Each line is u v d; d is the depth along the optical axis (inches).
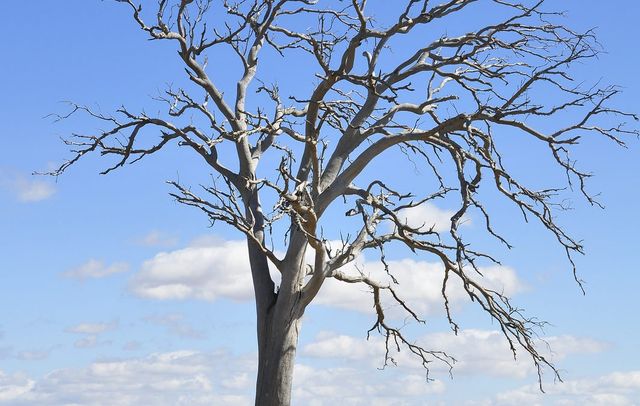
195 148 863.7
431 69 828.6
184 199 765.9
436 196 832.3
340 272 841.5
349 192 839.7
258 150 891.4
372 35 780.0
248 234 790.5
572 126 789.9
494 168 788.0
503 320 833.5
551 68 769.6
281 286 827.4
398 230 804.6
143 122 855.7
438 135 802.2
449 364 903.7
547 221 812.6
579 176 801.6
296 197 744.3
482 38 834.8
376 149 810.8
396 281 784.9
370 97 836.0
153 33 835.4
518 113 773.3
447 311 865.5
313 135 782.5
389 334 902.4
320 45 788.0
